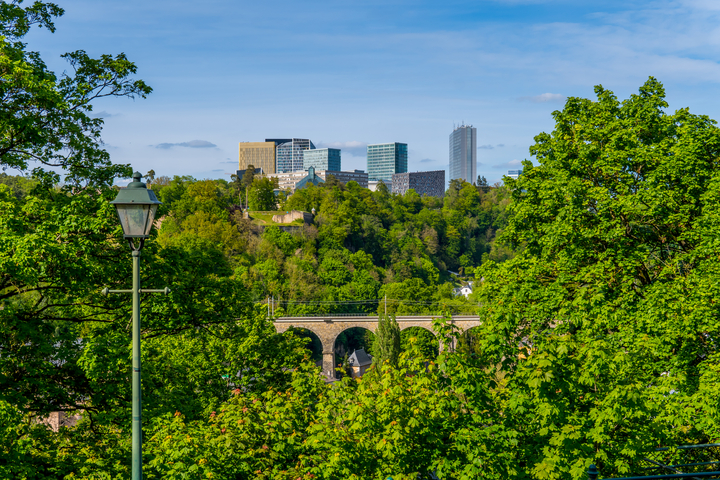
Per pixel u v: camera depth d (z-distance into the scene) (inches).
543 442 433.1
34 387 669.3
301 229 5472.4
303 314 4131.4
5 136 735.1
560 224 900.6
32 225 661.3
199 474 422.3
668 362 714.2
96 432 742.5
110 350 637.3
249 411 492.1
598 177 968.3
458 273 6806.1
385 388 473.1
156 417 610.9
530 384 417.1
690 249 863.1
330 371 3307.1
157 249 801.6
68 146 815.7
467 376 440.5
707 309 665.6
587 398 449.4
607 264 853.2
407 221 6899.6
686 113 953.5
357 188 7539.4
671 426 529.7
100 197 693.3
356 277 4857.3
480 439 417.1
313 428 453.1
